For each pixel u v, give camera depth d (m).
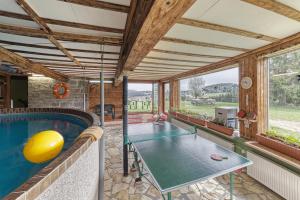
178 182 1.74
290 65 2.88
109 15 1.84
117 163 3.89
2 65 4.93
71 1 1.55
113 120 8.70
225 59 4.02
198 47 3.04
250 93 3.46
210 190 2.81
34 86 7.05
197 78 6.09
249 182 3.01
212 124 4.48
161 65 4.72
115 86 8.94
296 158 2.47
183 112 6.58
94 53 3.44
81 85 7.89
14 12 1.80
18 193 0.68
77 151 1.23
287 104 2.93
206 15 1.86
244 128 3.66
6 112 4.88
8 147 3.50
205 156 2.45
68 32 2.34
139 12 1.54
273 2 1.61
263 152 2.87
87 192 1.48
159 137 3.50
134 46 1.94
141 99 10.15
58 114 5.40
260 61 3.25
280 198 2.57
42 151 1.61
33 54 3.50
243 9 1.74
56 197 0.91
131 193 2.76
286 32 2.36
